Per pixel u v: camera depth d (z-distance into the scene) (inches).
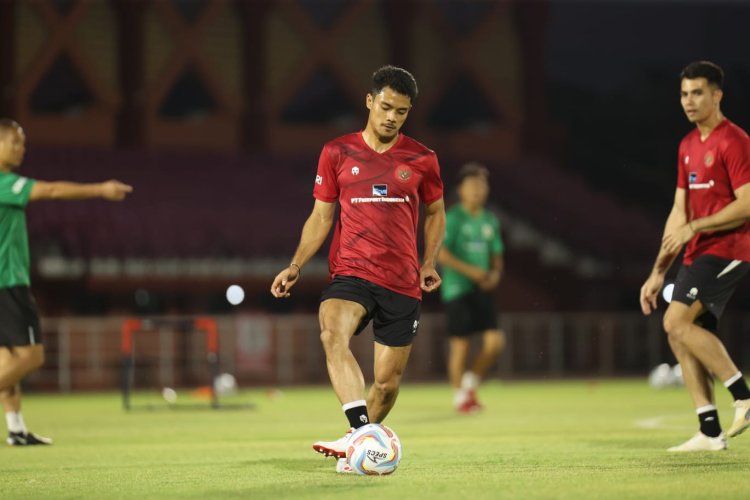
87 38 3440.0
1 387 995.3
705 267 821.2
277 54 3639.3
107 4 3467.0
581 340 2989.7
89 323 2642.7
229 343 2746.1
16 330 984.3
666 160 4116.6
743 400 808.9
